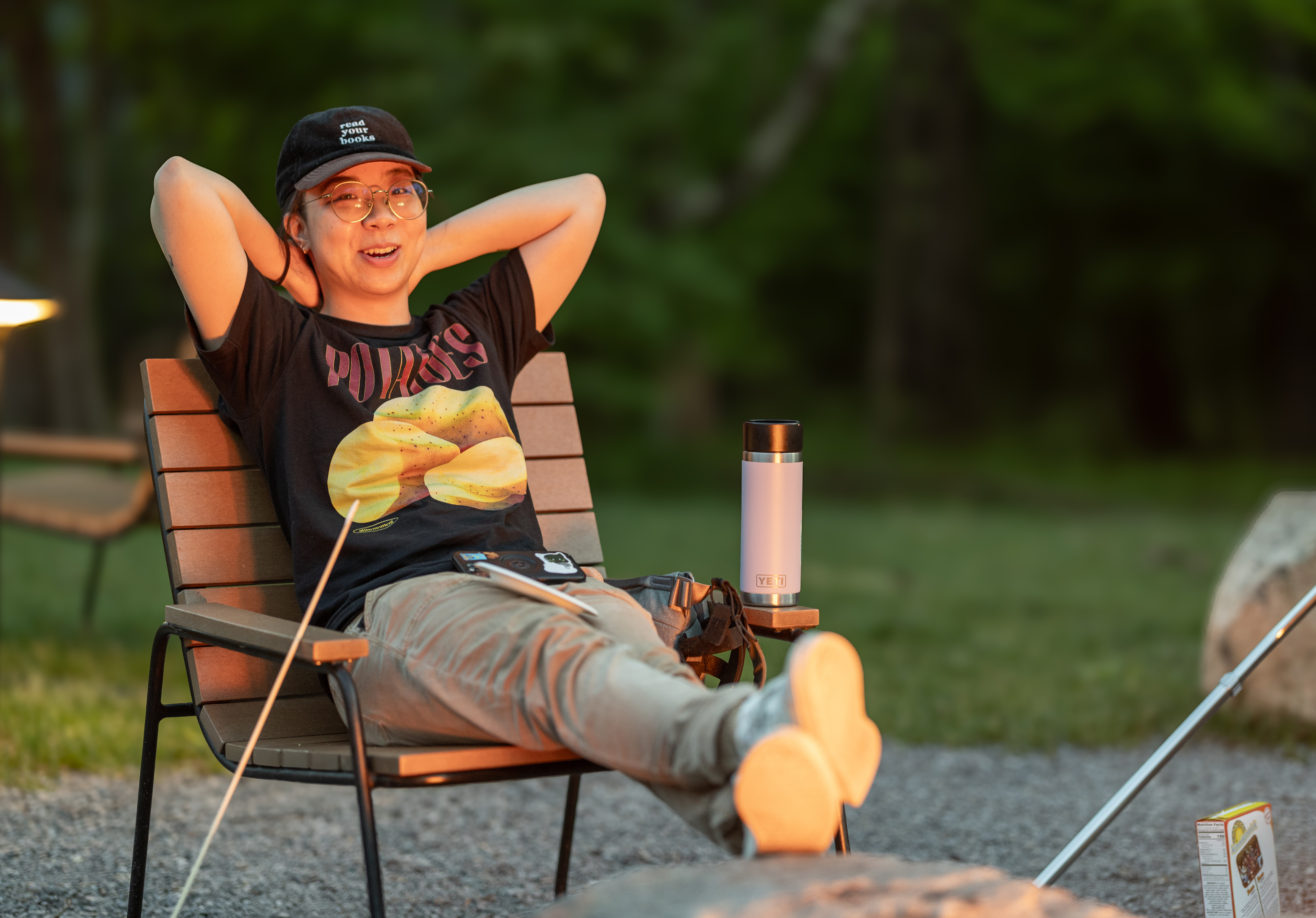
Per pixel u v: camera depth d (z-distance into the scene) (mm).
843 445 30609
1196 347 35750
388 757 3271
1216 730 7504
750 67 30141
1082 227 36031
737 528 18000
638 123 26562
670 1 27422
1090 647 10164
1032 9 27812
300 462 4082
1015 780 6676
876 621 11180
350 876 5027
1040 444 33125
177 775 6250
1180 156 32875
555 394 5105
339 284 4340
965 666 9391
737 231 32062
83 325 25016
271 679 4184
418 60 25750
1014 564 15180
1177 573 14656
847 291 39250
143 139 29109
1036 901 2658
